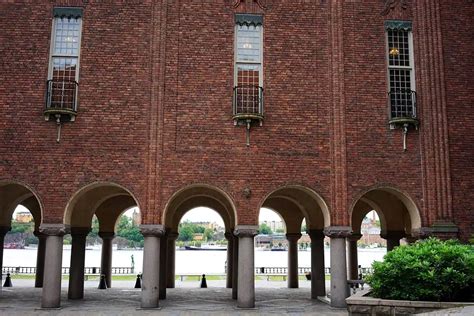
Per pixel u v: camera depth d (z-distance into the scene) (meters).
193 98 19.44
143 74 19.52
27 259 73.00
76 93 19.25
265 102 19.59
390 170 19.47
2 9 19.70
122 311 17.67
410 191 19.42
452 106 20.09
